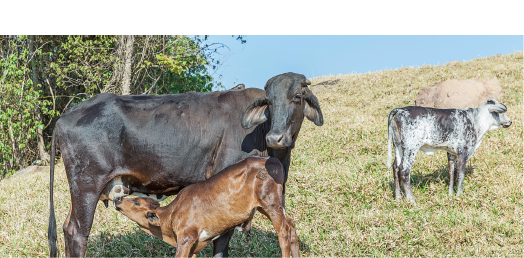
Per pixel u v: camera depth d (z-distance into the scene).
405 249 4.95
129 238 5.41
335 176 7.34
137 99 4.29
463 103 11.78
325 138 10.02
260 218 6.10
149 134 4.05
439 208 6.12
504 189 6.32
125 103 4.17
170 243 4.17
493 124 6.86
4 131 12.91
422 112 6.55
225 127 4.20
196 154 4.15
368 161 8.05
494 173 6.96
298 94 3.88
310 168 8.06
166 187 4.29
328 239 5.26
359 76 17.98
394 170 6.61
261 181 3.72
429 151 7.00
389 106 12.92
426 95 12.49
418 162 7.95
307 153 9.26
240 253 5.09
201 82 16.78
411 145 6.48
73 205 4.07
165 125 4.09
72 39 13.76
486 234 5.16
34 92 12.48
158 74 16.02
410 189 6.40
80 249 4.03
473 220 5.42
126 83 13.94
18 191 7.97
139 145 4.04
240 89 4.49
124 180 4.19
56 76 14.40
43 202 7.01
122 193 4.25
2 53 14.18
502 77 14.04
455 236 5.09
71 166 4.04
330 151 9.14
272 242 5.39
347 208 6.21
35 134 14.04
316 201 6.41
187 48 15.38
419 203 6.32
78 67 13.81
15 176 11.38
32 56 13.18
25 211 6.66
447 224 5.40
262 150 4.29
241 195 3.78
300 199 6.54
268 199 3.71
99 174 4.02
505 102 11.79
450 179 6.68
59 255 5.05
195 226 3.83
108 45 13.89
